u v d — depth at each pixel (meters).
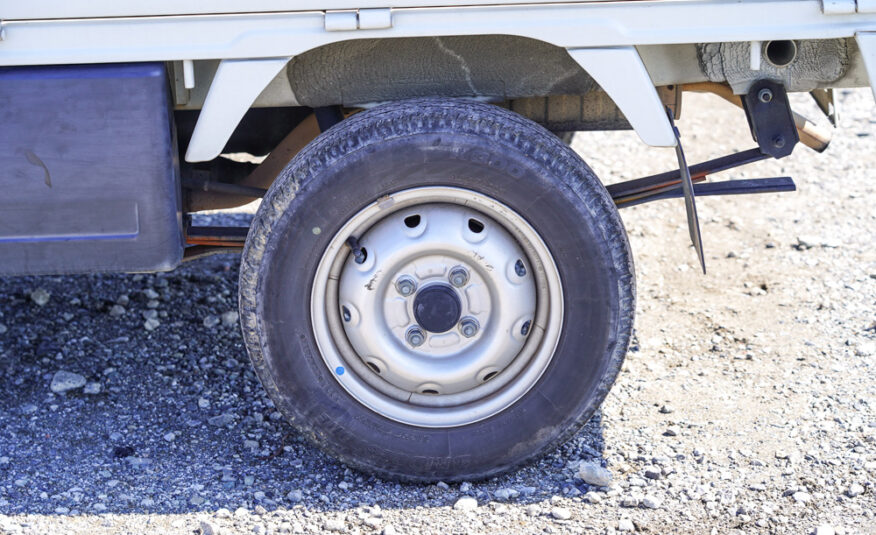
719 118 7.56
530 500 3.25
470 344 3.23
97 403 3.93
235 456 3.58
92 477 3.41
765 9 2.92
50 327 4.48
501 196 3.05
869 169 6.47
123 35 2.91
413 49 3.22
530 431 3.26
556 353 3.21
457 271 3.16
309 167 3.02
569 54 3.05
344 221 3.07
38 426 3.75
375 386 3.28
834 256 5.28
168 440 3.68
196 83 3.22
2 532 3.05
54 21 2.88
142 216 3.04
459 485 3.35
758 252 5.40
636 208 6.04
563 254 3.10
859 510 3.16
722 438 3.64
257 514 3.18
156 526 3.12
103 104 2.95
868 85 3.21
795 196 6.11
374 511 3.17
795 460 3.46
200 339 4.46
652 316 4.73
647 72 3.09
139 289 4.86
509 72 3.26
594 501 3.24
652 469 3.40
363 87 3.27
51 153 2.98
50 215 3.03
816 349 4.31
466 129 2.99
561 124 3.63
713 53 3.17
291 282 3.11
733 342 4.44
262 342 3.16
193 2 2.88
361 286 3.15
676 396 3.97
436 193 3.08
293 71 3.23
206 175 3.95
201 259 5.23
